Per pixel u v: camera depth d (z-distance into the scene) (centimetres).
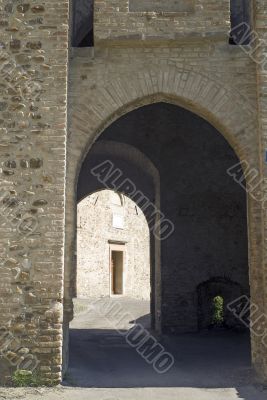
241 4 922
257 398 648
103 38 778
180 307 1292
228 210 1338
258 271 743
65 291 730
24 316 703
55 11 768
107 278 2370
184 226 1326
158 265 1324
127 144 1295
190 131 1302
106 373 805
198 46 789
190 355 983
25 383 688
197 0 784
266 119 757
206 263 1313
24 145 740
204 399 646
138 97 782
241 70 786
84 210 2259
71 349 1018
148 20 781
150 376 786
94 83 784
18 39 763
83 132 775
